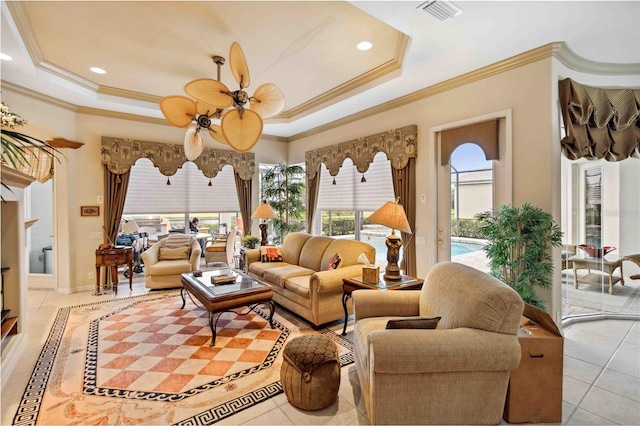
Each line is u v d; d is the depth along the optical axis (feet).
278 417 6.84
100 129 16.99
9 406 7.15
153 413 6.94
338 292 12.03
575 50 10.46
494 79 11.54
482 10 8.21
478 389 6.08
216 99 9.94
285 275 13.51
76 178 16.39
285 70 12.98
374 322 8.05
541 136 10.37
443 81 12.91
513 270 10.08
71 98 14.96
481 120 11.93
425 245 14.06
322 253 14.44
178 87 14.97
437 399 6.01
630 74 11.68
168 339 10.71
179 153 19.12
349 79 14.02
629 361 9.36
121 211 17.44
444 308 7.17
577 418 6.78
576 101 10.37
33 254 17.39
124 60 12.07
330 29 9.90
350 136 18.12
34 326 11.81
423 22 8.75
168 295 15.87
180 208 19.93
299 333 11.32
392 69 12.55
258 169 22.70
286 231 21.91
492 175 11.85
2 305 9.79
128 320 12.44
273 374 8.57
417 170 14.38
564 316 12.72
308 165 21.34
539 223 9.87
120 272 20.10
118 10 8.87
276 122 19.43
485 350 5.82
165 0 8.42
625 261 13.78
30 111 14.08
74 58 11.94
